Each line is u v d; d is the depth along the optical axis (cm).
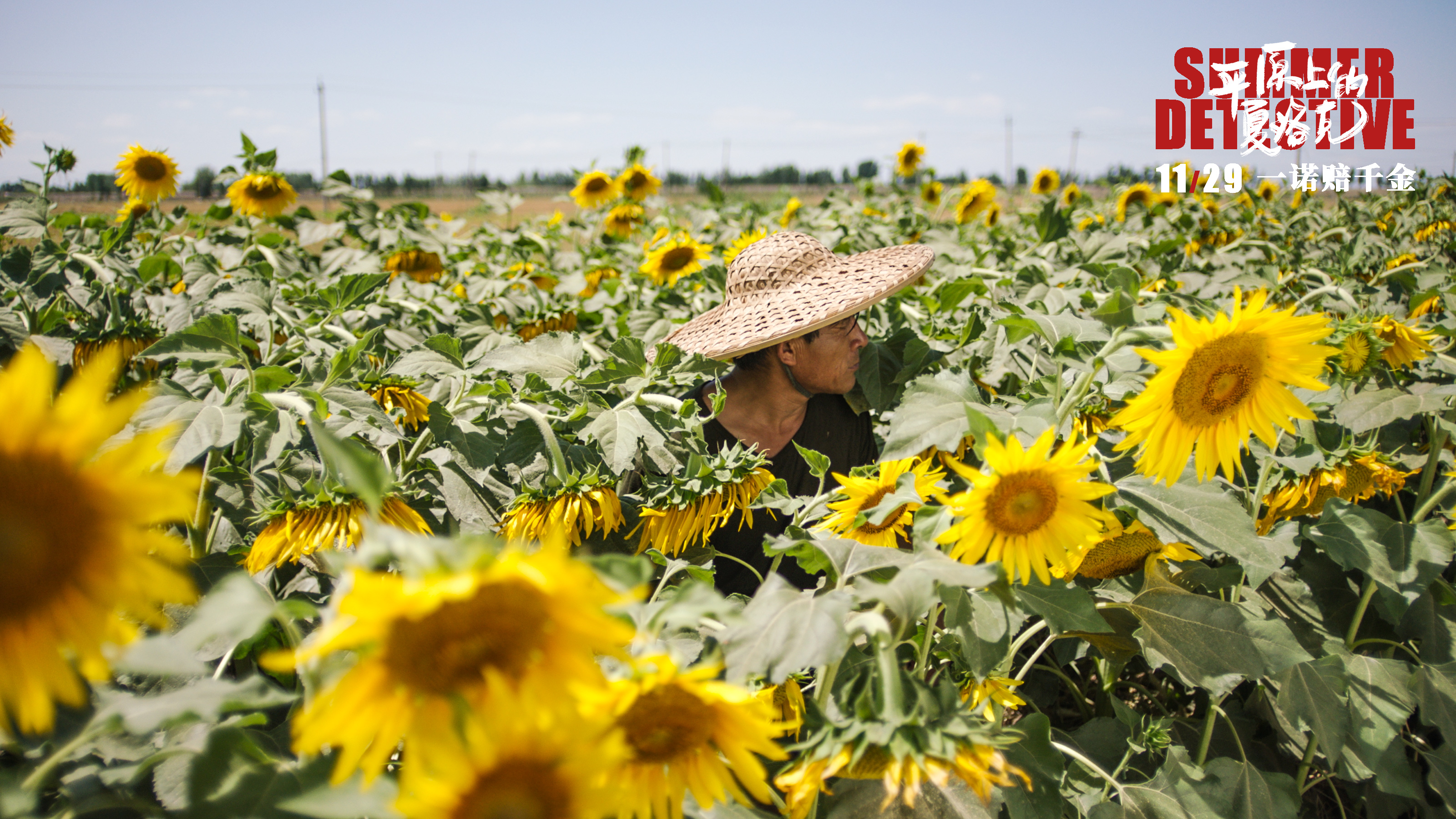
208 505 167
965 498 115
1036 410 145
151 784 117
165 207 1210
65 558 70
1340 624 241
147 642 76
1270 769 225
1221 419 132
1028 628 203
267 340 224
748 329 249
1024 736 108
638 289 500
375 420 162
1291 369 128
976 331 262
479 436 188
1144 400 129
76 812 99
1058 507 118
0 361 225
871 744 102
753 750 94
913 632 152
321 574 167
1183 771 179
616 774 93
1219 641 166
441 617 75
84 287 280
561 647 78
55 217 377
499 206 727
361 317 315
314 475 173
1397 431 287
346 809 88
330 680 78
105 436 69
